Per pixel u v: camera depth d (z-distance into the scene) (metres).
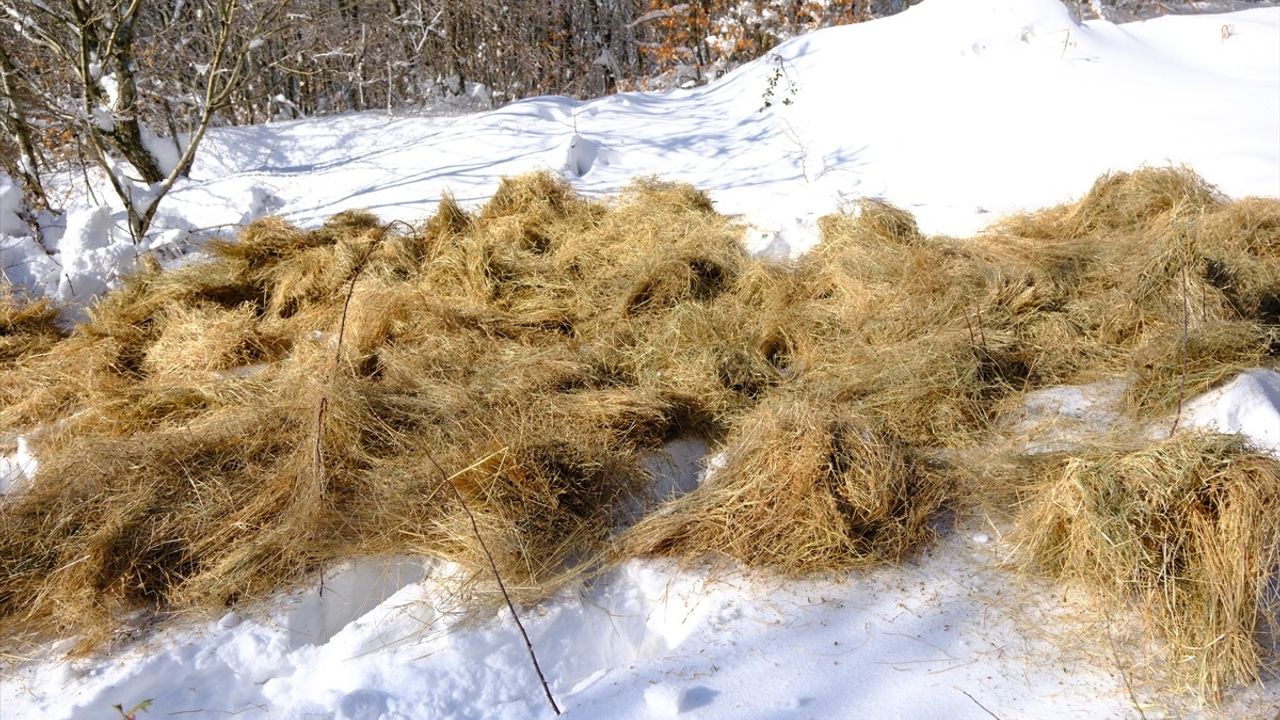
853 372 4.40
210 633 3.17
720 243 5.72
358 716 2.70
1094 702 2.57
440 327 5.04
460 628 3.07
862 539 3.27
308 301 5.79
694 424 4.27
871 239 5.54
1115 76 8.53
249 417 4.11
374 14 13.83
